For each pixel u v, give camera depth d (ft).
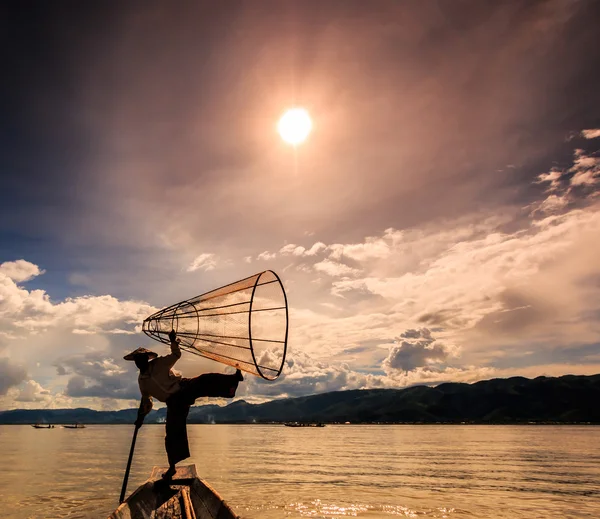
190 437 426.10
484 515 57.82
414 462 136.67
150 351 24.81
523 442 282.36
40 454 166.09
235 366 19.83
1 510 57.47
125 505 22.52
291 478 93.45
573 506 64.39
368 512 58.39
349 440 326.44
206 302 21.47
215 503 22.35
